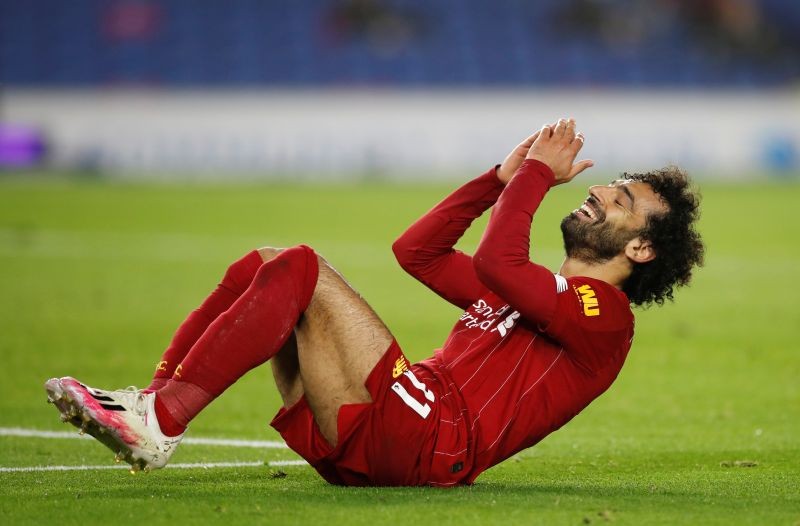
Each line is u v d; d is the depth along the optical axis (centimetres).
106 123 13600
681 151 14050
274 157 13725
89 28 15775
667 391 3791
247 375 3966
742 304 6019
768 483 2216
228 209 10400
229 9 16212
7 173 13438
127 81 15275
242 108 13675
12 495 1906
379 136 13788
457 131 13850
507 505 1802
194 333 1948
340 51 15912
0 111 13562
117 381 3759
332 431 1870
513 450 1953
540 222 9838
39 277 6462
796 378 4053
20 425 3042
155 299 5781
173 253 7675
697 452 2794
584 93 15175
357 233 8906
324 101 13750
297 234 8800
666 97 14212
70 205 10456
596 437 3030
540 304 1869
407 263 2067
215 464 2502
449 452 1889
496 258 1866
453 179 13575
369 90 15300
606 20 16575
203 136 13675
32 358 4138
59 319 5088
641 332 5100
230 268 1966
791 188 12962
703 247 2062
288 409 1934
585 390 1955
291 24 16138
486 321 1989
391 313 5488
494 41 16225
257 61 15638
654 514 1781
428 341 4728
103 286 6184
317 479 2150
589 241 1983
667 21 16625
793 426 3206
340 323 1856
